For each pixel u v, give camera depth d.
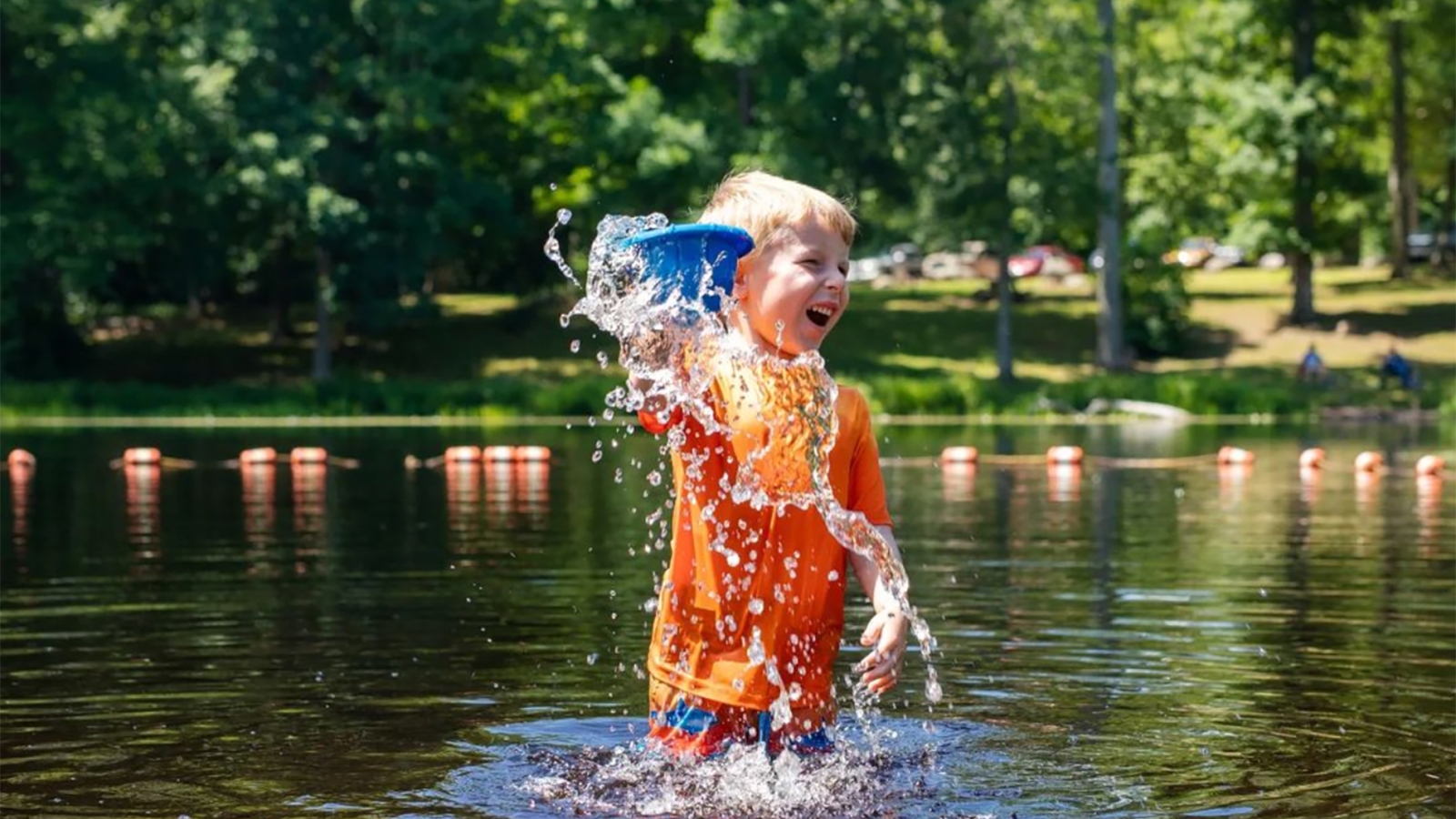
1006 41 42.50
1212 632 8.14
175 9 43.62
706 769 5.11
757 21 43.41
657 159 43.47
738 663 5.20
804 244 5.19
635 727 5.88
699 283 4.93
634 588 9.92
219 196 40.66
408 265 43.00
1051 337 48.75
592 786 4.99
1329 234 50.75
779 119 44.22
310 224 40.78
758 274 5.20
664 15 46.56
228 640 7.99
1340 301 52.19
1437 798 4.86
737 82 47.91
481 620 8.59
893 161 45.12
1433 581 10.19
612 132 44.22
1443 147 54.25
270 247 45.06
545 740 5.67
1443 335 48.06
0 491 18.45
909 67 44.22
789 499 5.16
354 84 42.22
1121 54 47.97
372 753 5.50
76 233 39.62
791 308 5.17
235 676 6.97
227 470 21.98
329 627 8.38
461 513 15.45
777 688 5.22
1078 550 12.17
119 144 39.19
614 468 22.25
